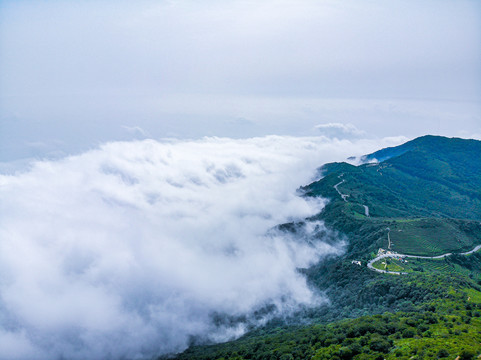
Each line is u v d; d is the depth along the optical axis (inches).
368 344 4623.5
